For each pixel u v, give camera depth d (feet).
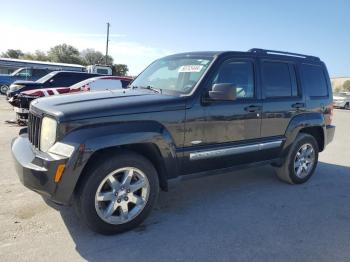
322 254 11.48
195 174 14.20
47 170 10.87
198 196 16.46
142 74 17.35
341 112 85.81
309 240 12.41
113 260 10.64
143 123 12.21
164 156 12.78
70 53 245.65
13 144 13.58
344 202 16.44
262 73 16.26
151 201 12.78
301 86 18.17
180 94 13.57
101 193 11.75
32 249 11.03
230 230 12.94
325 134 19.79
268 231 12.98
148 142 12.22
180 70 15.11
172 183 13.39
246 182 18.89
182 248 11.50
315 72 19.38
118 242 11.72
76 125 11.11
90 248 11.25
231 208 15.11
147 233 12.44
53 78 47.24
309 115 18.58
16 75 88.69
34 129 12.55
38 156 11.31
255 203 15.81
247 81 15.64
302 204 15.94
